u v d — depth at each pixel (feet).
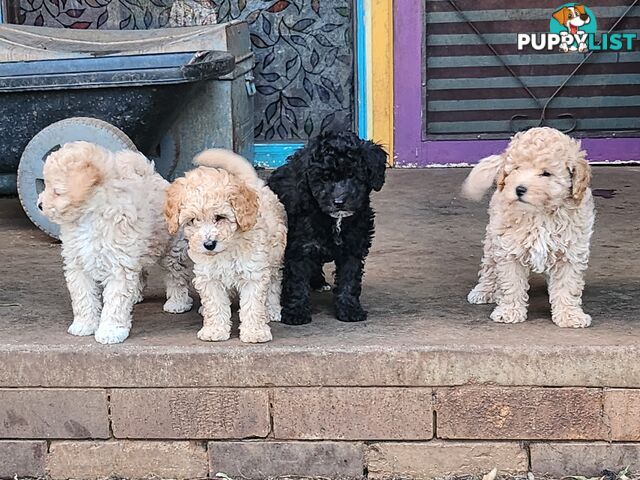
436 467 4.73
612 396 4.59
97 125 6.56
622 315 5.01
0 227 7.36
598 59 8.97
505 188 4.73
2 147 6.96
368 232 5.02
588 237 4.80
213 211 4.34
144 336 4.85
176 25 9.32
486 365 4.59
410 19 8.93
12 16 9.33
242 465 4.78
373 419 4.69
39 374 4.70
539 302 5.33
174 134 7.97
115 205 4.63
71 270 4.81
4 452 4.81
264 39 9.29
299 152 5.08
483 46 9.00
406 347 4.61
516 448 4.69
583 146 9.08
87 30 8.84
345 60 9.25
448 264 6.09
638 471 4.66
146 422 4.75
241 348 4.65
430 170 9.08
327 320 5.07
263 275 4.66
